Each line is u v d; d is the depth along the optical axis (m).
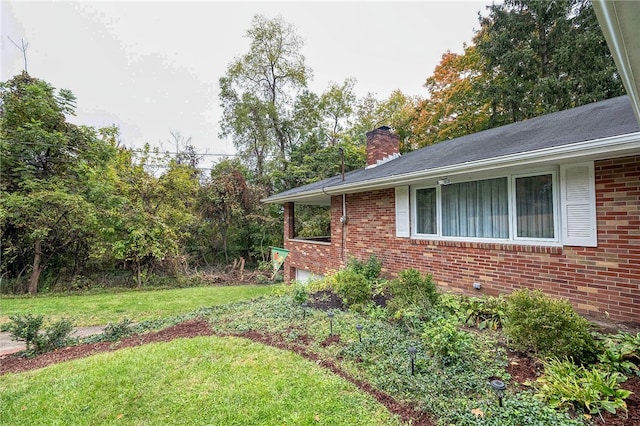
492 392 3.06
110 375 3.98
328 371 3.79
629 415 2.65
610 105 6.27
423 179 6.35
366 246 8.60
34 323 5.48
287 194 11.36
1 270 11.35
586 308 4.64
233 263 17.78
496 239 5.84
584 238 4.68
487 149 5.91
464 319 4.91
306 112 23.38
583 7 15.12
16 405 3.46
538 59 16.27
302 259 11.61
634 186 4.21
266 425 2.89
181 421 3.03
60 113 11.60
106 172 12.85
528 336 3.66
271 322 5.69
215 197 17.09
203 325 6.06
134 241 12.66
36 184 10.64
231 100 22.44
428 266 6.95
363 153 21.80
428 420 2.80
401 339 4.36
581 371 3.23
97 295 10.87
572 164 4.79
